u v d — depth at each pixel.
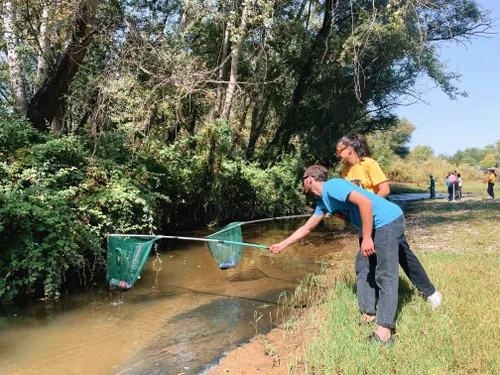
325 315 4.66
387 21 14.95
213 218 13.55
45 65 11.46
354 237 11.46
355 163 4.57
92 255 7.15
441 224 11.85
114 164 8.54
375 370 3.16
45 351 4.23
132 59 10.02
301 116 20.53
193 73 10.73
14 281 5.65
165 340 4.44
